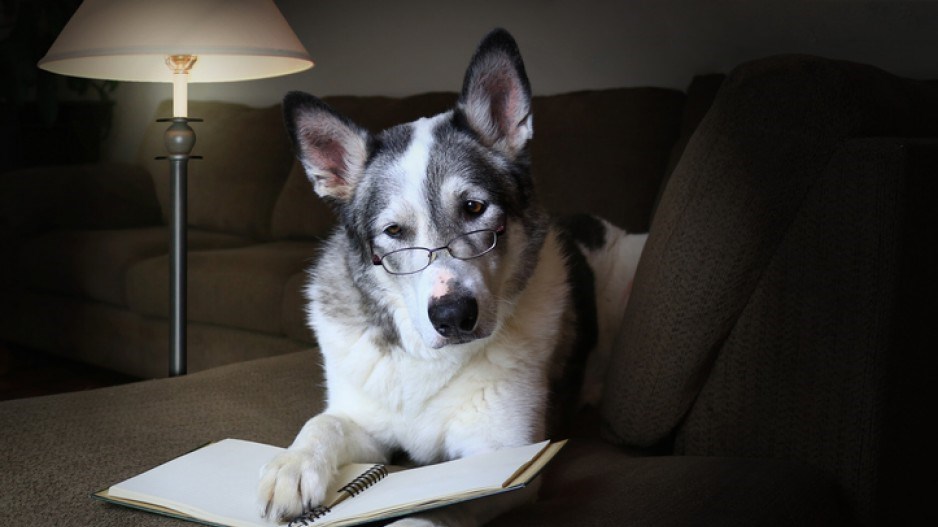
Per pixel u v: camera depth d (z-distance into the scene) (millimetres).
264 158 4578
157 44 1916
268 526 1149
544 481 1510
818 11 3164
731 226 1482
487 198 1558
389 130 1720
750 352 1524
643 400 1626
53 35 5270
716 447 1592
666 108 3262
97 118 6027
